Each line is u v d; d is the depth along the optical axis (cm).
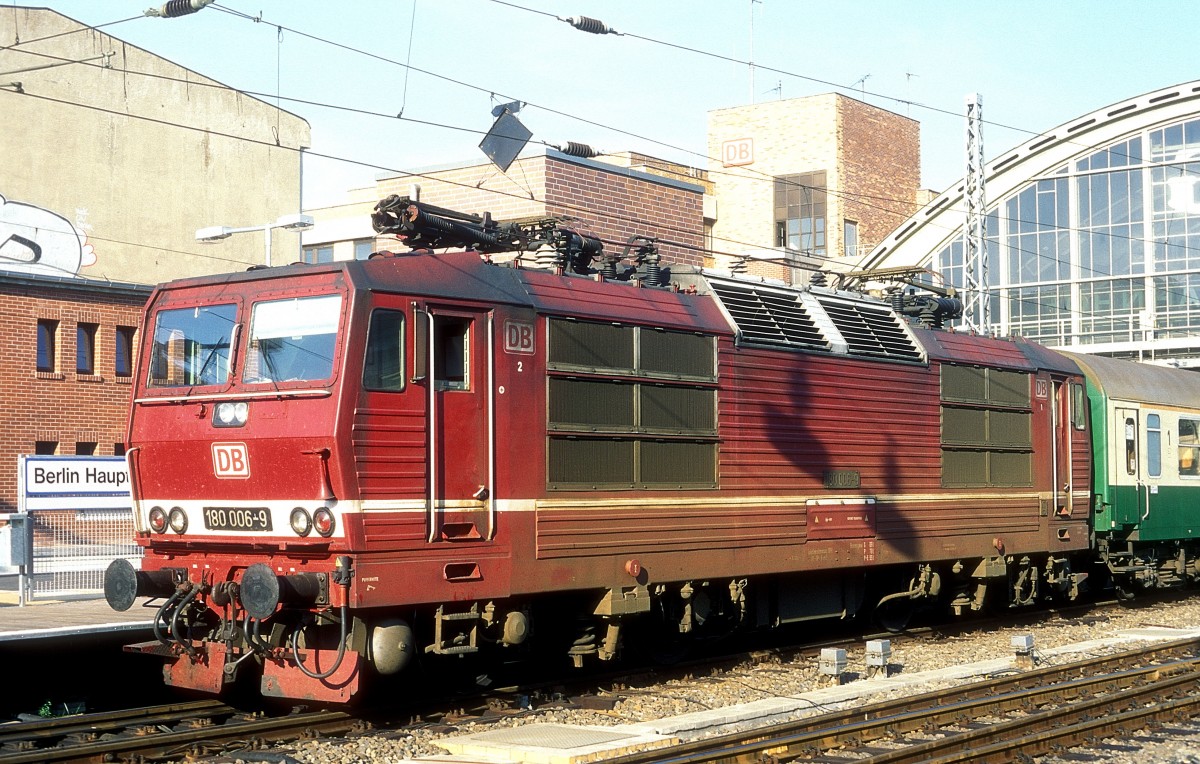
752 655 1529
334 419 1055
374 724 1124
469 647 1166
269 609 1027
